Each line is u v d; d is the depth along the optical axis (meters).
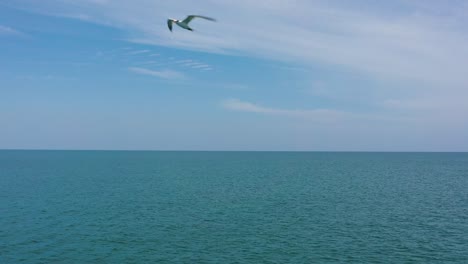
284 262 35.12
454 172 147.38
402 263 35.31
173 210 58.81
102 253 37.25
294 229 47.12
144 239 42.16
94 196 72.56
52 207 60.19
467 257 37.19
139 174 125.44
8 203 63.47
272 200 69.62
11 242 40.41
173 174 127.06
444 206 65.12
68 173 126.75
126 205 62.78
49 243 40.25
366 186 94.56
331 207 62.78
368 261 35.69
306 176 122.94
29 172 129.75
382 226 49.38
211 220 51.78
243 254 37.25
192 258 36.06
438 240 42.94
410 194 80.25
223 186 91.44
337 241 42.03
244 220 51.91
